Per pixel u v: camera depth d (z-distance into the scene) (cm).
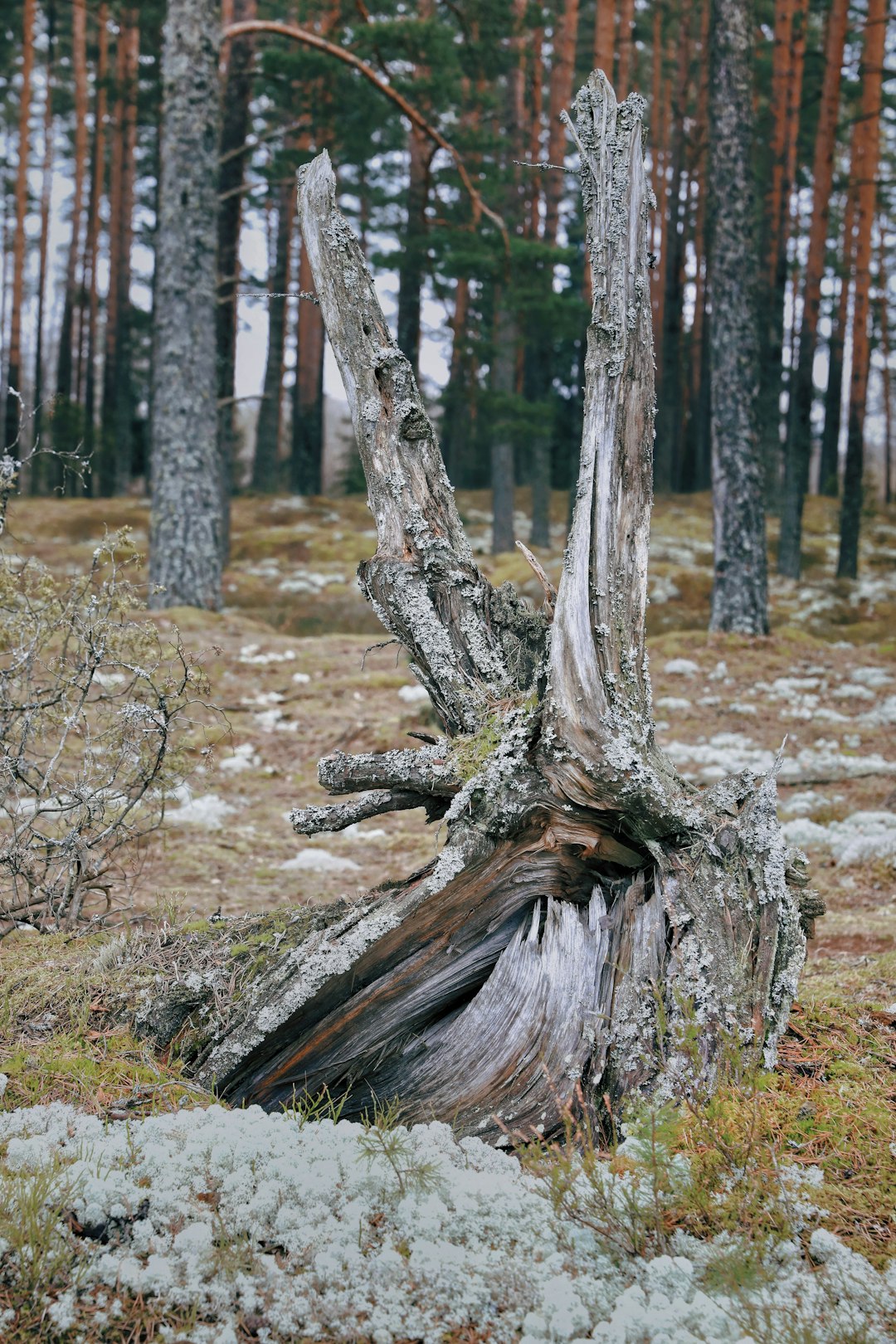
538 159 2800
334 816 373
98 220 3641
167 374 1511
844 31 2422
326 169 436
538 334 2706
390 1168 264
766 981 321
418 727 1011
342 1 2250
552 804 334
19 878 500
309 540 2602
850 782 963
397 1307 225
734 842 335
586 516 349
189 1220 248
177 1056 344
